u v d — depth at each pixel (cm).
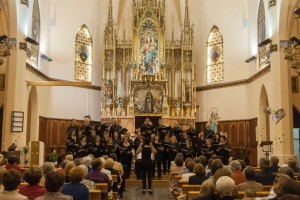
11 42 2012
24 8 2089
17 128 2009
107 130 1845
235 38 2886
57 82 2127
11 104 2000
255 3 2645
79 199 654
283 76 2034
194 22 3197
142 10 3064
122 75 3033
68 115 2806
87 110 2962
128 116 2914
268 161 938
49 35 2747
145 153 1565
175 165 1280
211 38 3070
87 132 1914
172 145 1853
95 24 3091
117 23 3219
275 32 2106
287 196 338
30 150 1819
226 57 2936
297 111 2452
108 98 2973
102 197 893
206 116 3039
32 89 2389
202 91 3102
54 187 549
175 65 3066
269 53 2295
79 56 2956
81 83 2109
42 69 2591
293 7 2022
